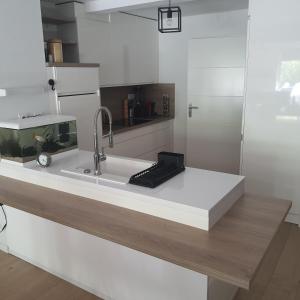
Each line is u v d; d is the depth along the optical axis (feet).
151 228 5.06
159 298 6.30
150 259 6.21
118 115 15.78
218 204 5.22
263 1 9.50
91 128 11.28
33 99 9.29
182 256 4.31
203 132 15.85
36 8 9.12
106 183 6.14
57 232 7.70
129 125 14.02
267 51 9.75
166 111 16.65
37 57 9.29
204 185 5.96
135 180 6.01
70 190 6.56
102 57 12.54
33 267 8.51
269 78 9.90
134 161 7.50
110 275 7.00
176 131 16.71
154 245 4.58
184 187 5.86
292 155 10.10
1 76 8.46
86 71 10.77
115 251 6.72
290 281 7.79
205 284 5.55
